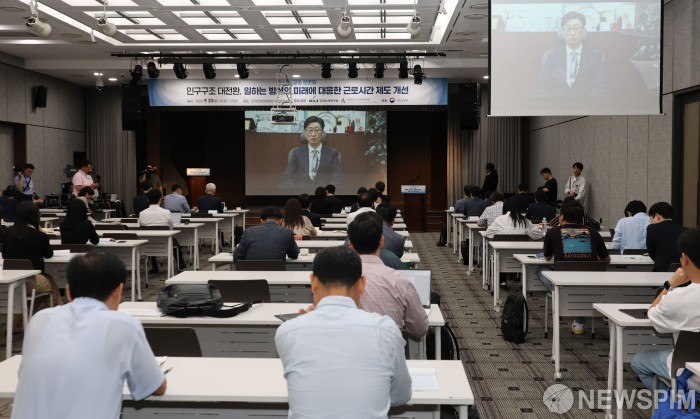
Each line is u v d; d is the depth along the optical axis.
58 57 15.20
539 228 7.96
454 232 13.36
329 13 10.92
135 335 2.21
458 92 18.53
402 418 2.63
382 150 19.03
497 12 7.71
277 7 10.45
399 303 3.20
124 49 14.09
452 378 2.74
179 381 2.68
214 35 12.94
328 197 12.84
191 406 2.69
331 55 13.81
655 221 5.75
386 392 2.03
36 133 16.19
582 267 5.63
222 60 13.99
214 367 2.88
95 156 18.88
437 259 12.40
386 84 16.03
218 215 12.50
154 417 2.70
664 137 9.86
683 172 9.45
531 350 6.04
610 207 12.30
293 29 12.23
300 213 7.63
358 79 16.03
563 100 7.69
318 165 19.06
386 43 13.34
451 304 8.12
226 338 3.87
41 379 2.08
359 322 2.09
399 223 11.77
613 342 4.07
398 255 5.50
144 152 19.52
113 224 9.56
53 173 17.03
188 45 13.57
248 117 19.03
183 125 20.22
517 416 4.40
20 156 15.66
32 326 2.20
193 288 3.90
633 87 7.62
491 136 18.66
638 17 7.60
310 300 5.42
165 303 3.80
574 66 7.66
